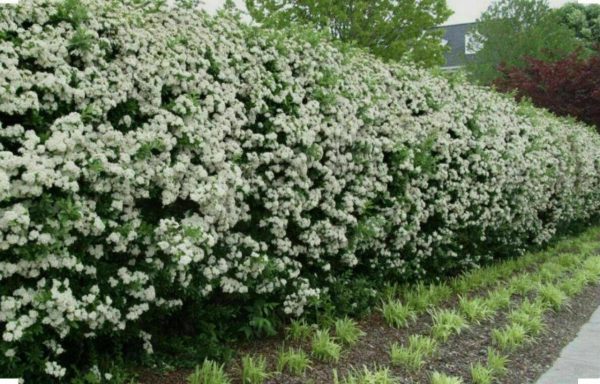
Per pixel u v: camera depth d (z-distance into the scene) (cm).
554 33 2203
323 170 496
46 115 345
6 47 322
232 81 440
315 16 1369
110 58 384
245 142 442
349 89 539
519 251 910
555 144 1012
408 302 579
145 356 406
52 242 317
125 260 379
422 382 436
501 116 834
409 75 661
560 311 652
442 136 664
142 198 391
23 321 313
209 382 386
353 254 554
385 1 1409
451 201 707
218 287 453
